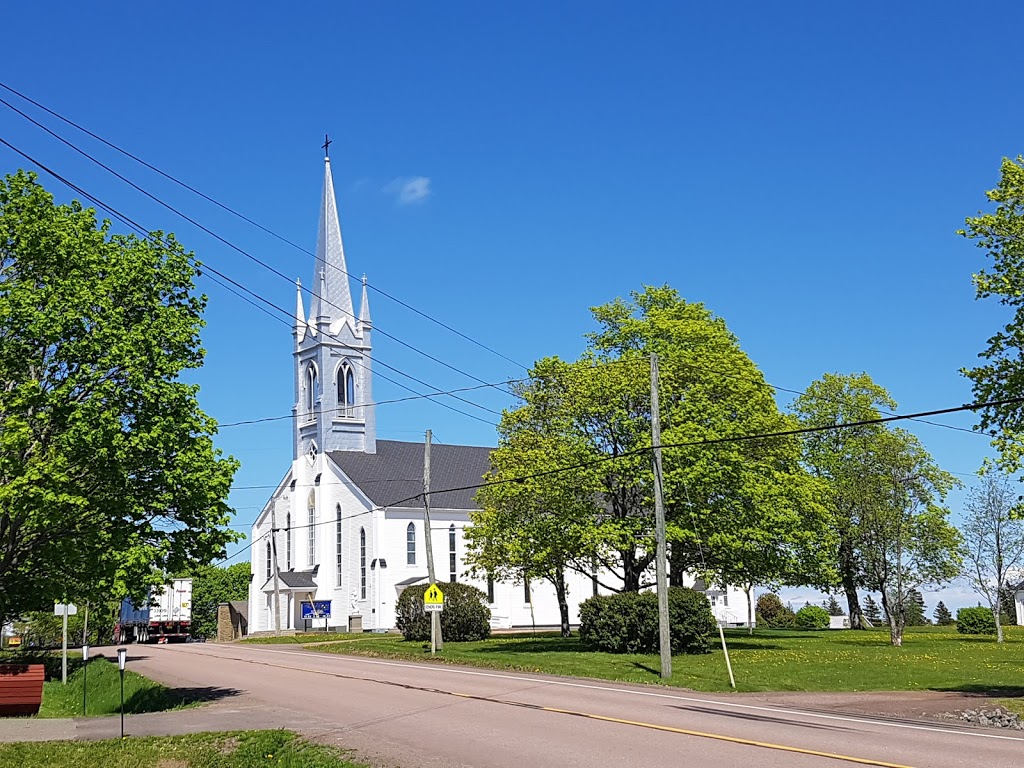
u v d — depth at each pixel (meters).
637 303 52.22
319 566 83.44
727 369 44.06
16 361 25.52
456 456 88.94
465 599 52.84
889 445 51.09
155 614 76.00
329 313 87.62
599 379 43.12
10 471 24.30
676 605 39.78
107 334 25.94
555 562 43.44
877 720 20.30
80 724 22.09
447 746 17.30
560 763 15.23
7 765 16.67
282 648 52.72
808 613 81.44
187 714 23.39
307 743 18.06
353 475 81.81
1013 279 25.27
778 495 42.94
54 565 28.12
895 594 48.78
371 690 27.59
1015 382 24.78
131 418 26.28
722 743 16.75
